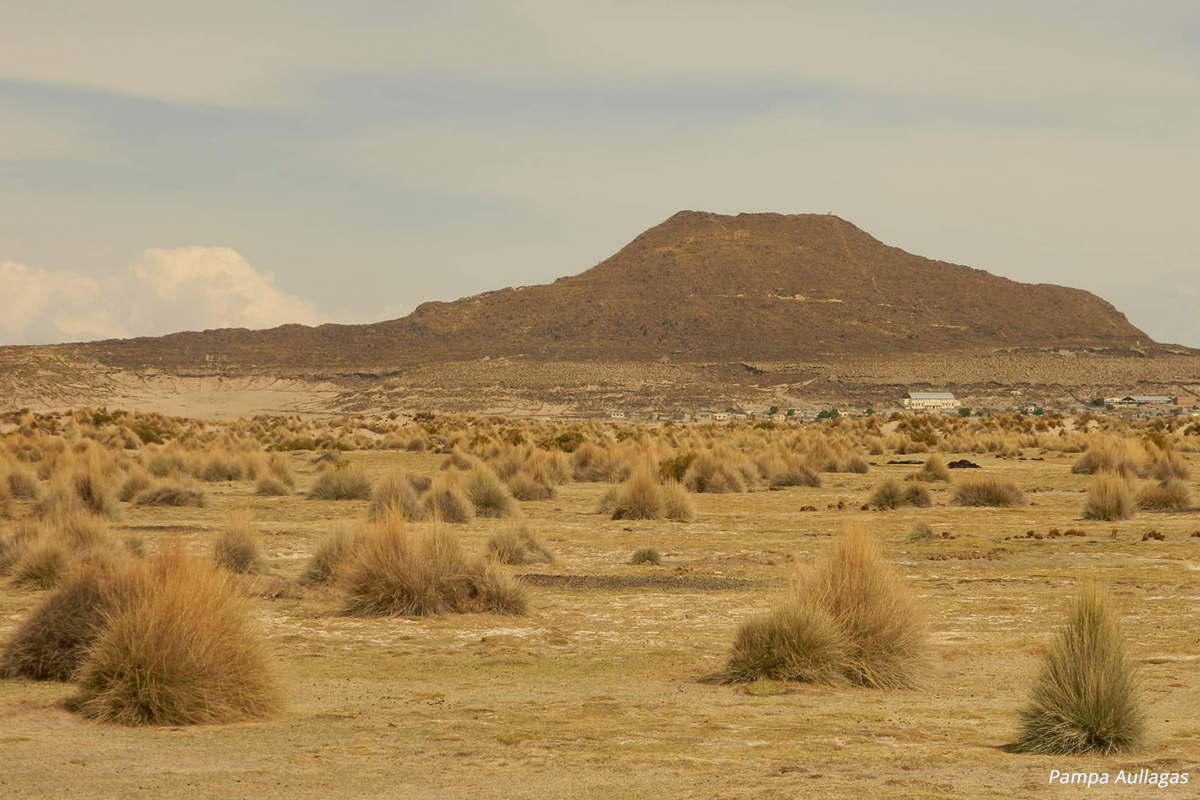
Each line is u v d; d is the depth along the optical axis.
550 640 24.53
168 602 17.95
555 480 70.06
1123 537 41.97
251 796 13.13
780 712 18.09
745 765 14.53
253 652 18.30
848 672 20.52
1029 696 16.25
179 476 64.62
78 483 47.94
